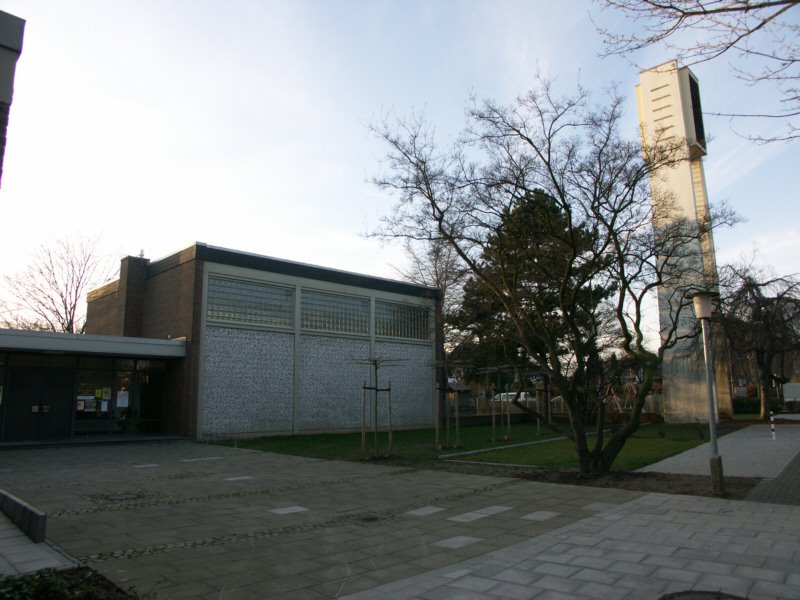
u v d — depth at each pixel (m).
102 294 29.33
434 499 10.44
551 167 12.24
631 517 8.51
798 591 5.22
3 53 6.16
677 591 5.30
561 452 17.66
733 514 8.49
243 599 5.36
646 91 29.48
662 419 31.44
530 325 13.47
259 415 24.33
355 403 28.08
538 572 6.01
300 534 7.86
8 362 20.47
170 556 6.74
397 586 5.69
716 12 4.54
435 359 30.94
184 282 23.64
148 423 23.50
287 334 25.92
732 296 26.22
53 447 19.98
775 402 41.12
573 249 12.38
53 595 4.84
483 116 12.33
